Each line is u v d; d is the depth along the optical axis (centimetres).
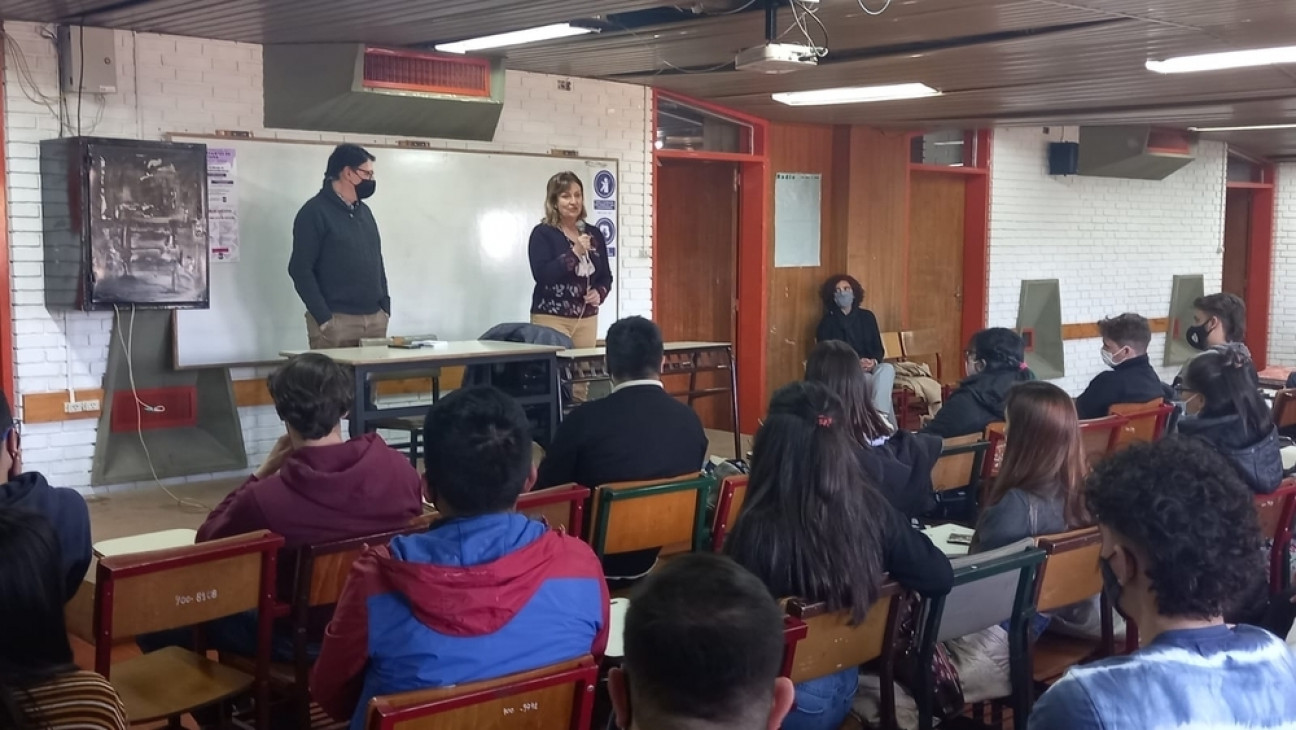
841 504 242
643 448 340
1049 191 1067
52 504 242
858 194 918
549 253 629
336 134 644
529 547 200
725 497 343
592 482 339
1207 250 1237
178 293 569
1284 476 413
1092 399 525
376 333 595
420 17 527
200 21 546
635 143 783
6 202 548
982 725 303
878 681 278
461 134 658
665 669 120
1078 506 304
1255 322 1330
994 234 1027
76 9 518
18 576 152
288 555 270
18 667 152
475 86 639
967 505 452
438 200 686
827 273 921
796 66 493
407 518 285
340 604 197
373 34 575
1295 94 769
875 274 935
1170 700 138
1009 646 282
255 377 633
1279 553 371
